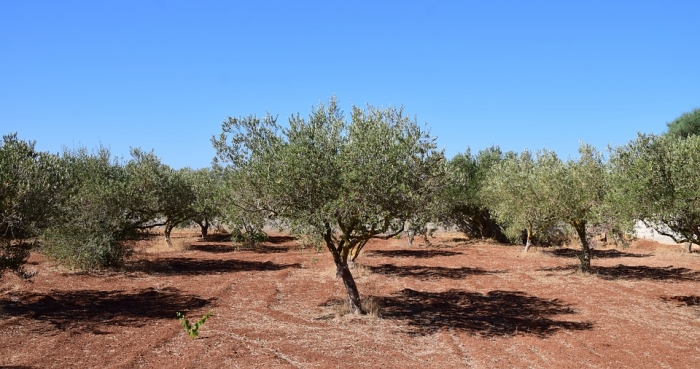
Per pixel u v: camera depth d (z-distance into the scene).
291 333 11.78
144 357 9.72
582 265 21.23
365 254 28.80
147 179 24.06
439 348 10.83
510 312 14.36
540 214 20.64
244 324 12.62
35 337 11.06
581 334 11.82
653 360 9.84
